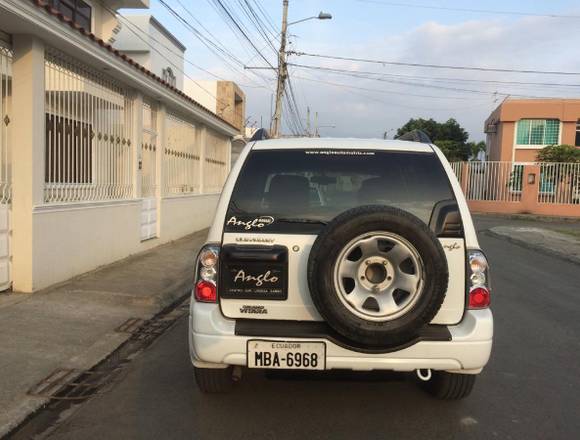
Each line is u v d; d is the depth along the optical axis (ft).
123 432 11.91
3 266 22.29
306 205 12.01
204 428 12.10
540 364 16.84
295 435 11.81
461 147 143.13
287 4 81.41
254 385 14.51
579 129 101.65
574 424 12.60
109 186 30.58
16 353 16.19
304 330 11.37
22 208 22.50
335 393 14.07
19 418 12.15
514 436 11.94
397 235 10.53
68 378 14.66
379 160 12.64
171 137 42.47
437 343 11.15
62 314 20.35
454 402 13.65
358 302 10.73
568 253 42.01
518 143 104.68
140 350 17.70
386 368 11.18
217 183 59.26
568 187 83.41
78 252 26.73
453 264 11.59
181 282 26.99
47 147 24.06
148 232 37.65
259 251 11.57
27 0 19.65
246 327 11.48
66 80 25.49
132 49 60.85
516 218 81.66
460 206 11.92
